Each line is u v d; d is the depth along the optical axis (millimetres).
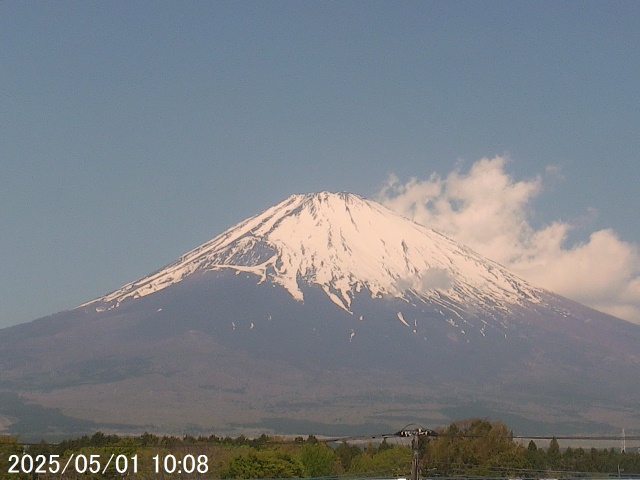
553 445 156250
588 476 143875
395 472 137750
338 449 168750
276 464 130500
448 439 150375
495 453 148625
